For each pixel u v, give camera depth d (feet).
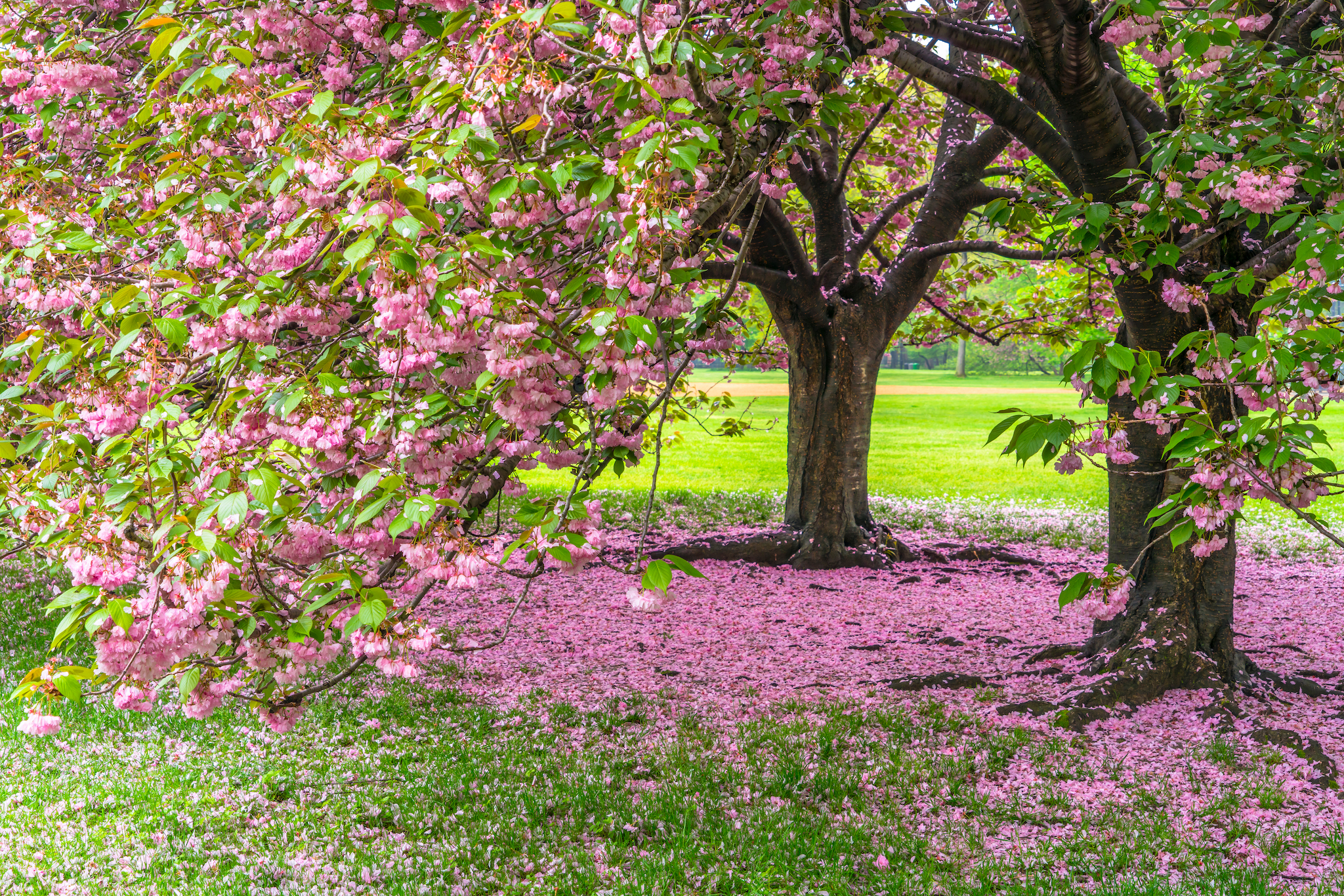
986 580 36.37
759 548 38.24
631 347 9.23
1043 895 13.35
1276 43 17.03
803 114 15.96
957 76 20.47
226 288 9.72
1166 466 22.17
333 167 9.08
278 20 12.17
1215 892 13.28
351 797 16.92
